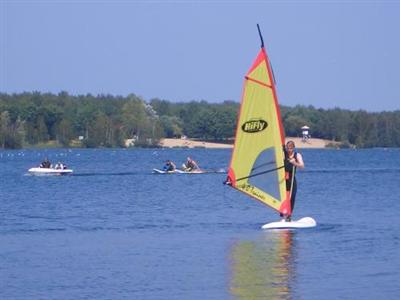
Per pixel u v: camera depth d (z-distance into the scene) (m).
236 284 53.91
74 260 62.97
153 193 134.00
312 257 63.03
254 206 107.31
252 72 76.88
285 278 55.56
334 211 100.00
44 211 101.50
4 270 59.12
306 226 79.81
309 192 136.25
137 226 83.94
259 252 65.38
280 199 78.50
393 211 99.69
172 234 76.94
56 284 54.38
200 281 54.88
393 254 64.31
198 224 85.25
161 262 61.66
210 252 65.69
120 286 53.66
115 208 105.75
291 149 77.56
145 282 54.72
